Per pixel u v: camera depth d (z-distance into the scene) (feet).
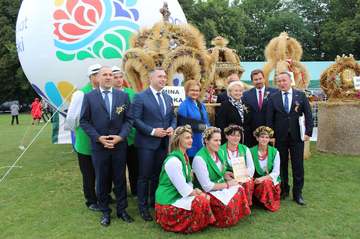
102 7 23.95
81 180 21.74
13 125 62.64
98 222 14.84
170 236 13.37
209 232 13.64
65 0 24.22
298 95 16.63
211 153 14.89
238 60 27.48
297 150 16.67
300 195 16.88
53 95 25.84
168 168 13.70
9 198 18.29
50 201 17.75
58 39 24.12
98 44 23.88
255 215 15.33
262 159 16.52
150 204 16.30
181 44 20.27
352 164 24.62
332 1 136.56
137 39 21.63
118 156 14.55
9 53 107.65
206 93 22.39
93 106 14.14
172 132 14.96
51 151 32.42
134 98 15.16
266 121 16.98
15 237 13.50
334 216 15.10
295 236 13.19
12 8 109.91
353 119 27.86
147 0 25.14
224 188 14.39
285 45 25.76
